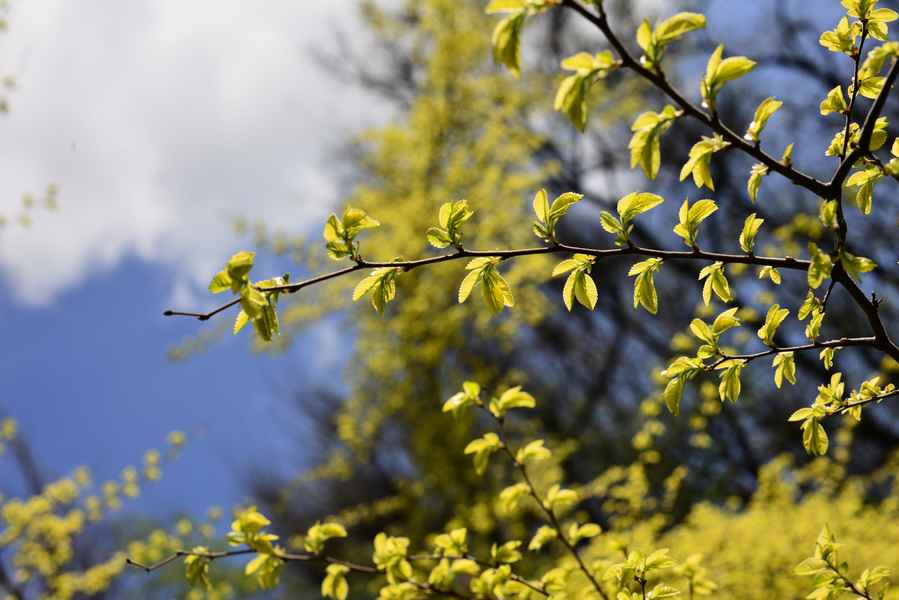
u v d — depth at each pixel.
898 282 7.82
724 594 4.06
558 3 1.16
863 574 1.83
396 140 7.82
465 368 8.11
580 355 12.58
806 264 1.54
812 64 9.66
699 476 7.84
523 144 7.92
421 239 7.25
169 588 10.41
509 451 2.08
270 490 15.17
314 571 13.46
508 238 7.50
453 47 7.82
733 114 10.30
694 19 1.19
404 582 2.10
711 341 1.70
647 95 9.62
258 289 1.47
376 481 11.96
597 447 11.23
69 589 5.37
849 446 7.95
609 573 1.98
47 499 5.41
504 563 2.11
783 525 4.54
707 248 11.35
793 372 1.70
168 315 1.40
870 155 1.37
